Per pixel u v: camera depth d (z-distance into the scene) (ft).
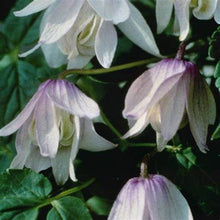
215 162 1.50
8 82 1.67
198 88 1.42
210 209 1.49
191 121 1.40
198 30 1.62
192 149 1.51
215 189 1.49
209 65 1.62
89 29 1.46
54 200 1.48
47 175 1.54
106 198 1.52
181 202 1.41
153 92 1.41
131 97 1.41
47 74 1.66
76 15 1.44
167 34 1.66
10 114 1.66
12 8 1.69
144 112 1.38
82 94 1.45
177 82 1.40
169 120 1.39
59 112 1.44
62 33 1.43
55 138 1.42
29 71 1.68
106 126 1.57
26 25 1.69
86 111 1.41
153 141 1.55
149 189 1.41
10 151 1.62
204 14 1.43
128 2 1.45
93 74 1.62
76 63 1.51
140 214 1.40
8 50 1.70
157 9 1.43
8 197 1.47
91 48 1.48
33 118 1.45
